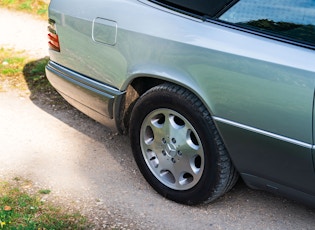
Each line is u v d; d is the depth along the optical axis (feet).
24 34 24.98
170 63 11.59
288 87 10.07
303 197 10.95
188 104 11.51
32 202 12.50
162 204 12.72
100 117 13.87
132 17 12.29
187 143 11.94
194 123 11.57
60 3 14.21
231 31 10.93
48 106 17.89
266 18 10.73
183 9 11.69
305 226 12.04
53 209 12.30
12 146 15.20
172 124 12.10
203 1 11.49
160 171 12.74
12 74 20.26
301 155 10.28
